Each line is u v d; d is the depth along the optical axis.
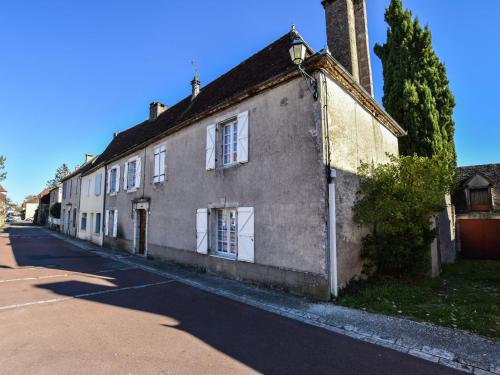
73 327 4.37
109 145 21.75
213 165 8.49
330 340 3.96
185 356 3.50
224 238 8.31
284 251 6.37
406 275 7.09
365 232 7.04
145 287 6.88
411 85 11.57
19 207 80.25
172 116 12.87
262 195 6.98
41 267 9.45
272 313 5.04
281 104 6.84
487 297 5.91
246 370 3.19
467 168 16.55
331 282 5.68
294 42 5.82
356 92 7.32
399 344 3.80
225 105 8.27
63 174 61.81
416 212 6.65
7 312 5.01
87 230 19.36
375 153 8.34
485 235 13.48
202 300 5.81
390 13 12.73
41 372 3.10
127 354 3.53
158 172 11.45
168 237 10.50
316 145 6.05
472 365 3.26
